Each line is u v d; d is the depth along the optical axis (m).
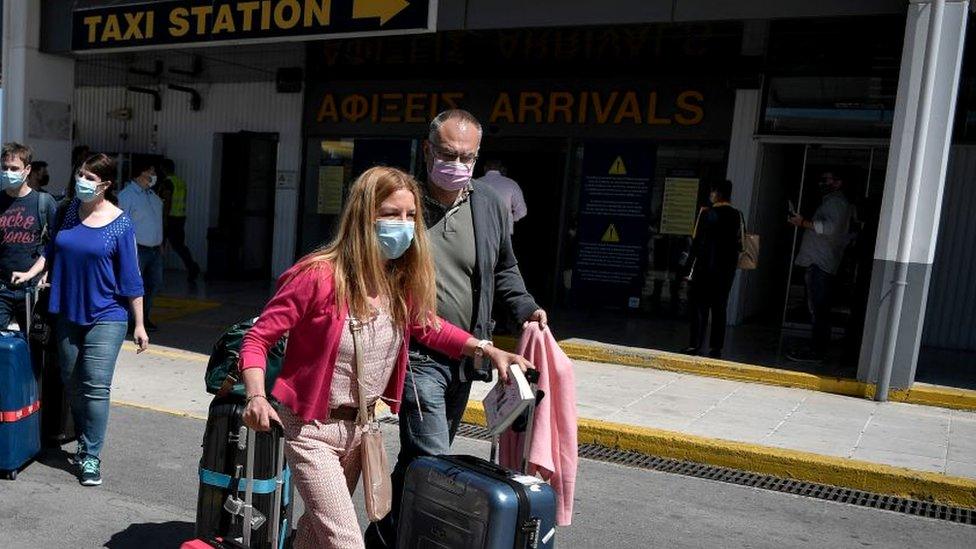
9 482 4.95
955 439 6.52
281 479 3.41
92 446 5.01
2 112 12.67
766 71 10.44
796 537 4.82
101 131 16.09
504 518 2.70
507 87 12.14
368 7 9.18
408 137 13.00
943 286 10.12
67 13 12.22
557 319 10.85
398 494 3.54
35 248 5.85
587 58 11.53
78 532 4.34
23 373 4.98
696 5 8.05
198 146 14.98
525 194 12.29
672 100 11.05
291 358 2.92
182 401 7.15
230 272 14.00
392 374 3.13
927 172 7.30
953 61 7.10
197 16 10.50
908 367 7.59
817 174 10.67
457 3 9.02
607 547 4.54
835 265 8.93
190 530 4.45
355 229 2.90
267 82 14.12
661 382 8.13
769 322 11.55
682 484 5.71
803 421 6.87
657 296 11.39
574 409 3.49
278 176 14.16
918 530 5.02
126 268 4.90
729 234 8.74
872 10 7.46
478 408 6.94
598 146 11.57
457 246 3.55
